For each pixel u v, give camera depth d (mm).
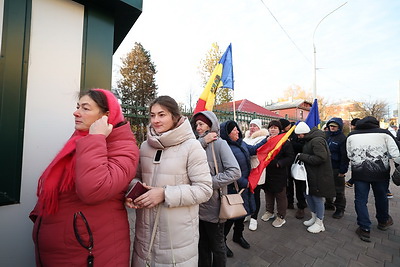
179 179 1210
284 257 2342
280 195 3094
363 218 2729
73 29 1842
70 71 1813
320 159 2750
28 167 1604
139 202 1068
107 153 1017
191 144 1258
